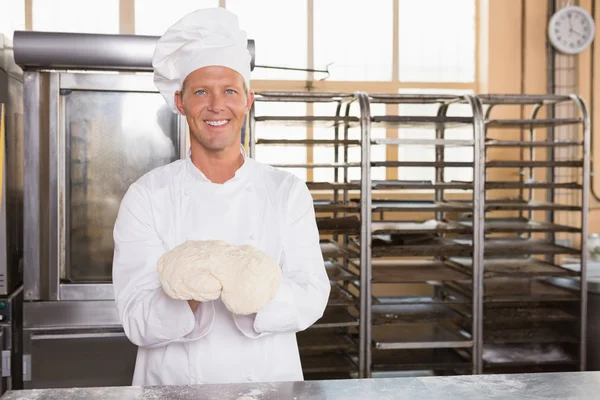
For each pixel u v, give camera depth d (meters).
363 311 3.73
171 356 1.47
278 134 5.35
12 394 1.16
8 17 4.95
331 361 3.86
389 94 3.89
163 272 1.27
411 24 5.52
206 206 1.52
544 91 5.44
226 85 1.47
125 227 1.50
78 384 2.80
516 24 5.40
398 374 4.20
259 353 1.50
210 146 1.50
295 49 5.39
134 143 2.89
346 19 5.44
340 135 5.23
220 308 1.49
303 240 1.56
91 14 5.05
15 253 2.99
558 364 3.99
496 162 3.84
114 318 2.83
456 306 4.24
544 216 5.43
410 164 3.73
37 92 2.77
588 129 3.83
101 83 2.81
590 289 4.01
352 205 3.76
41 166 2.79
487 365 3.86
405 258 5.04
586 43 5.34
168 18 5.16
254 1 5.32
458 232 3.84
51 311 2.80
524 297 3.87
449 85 5.55
